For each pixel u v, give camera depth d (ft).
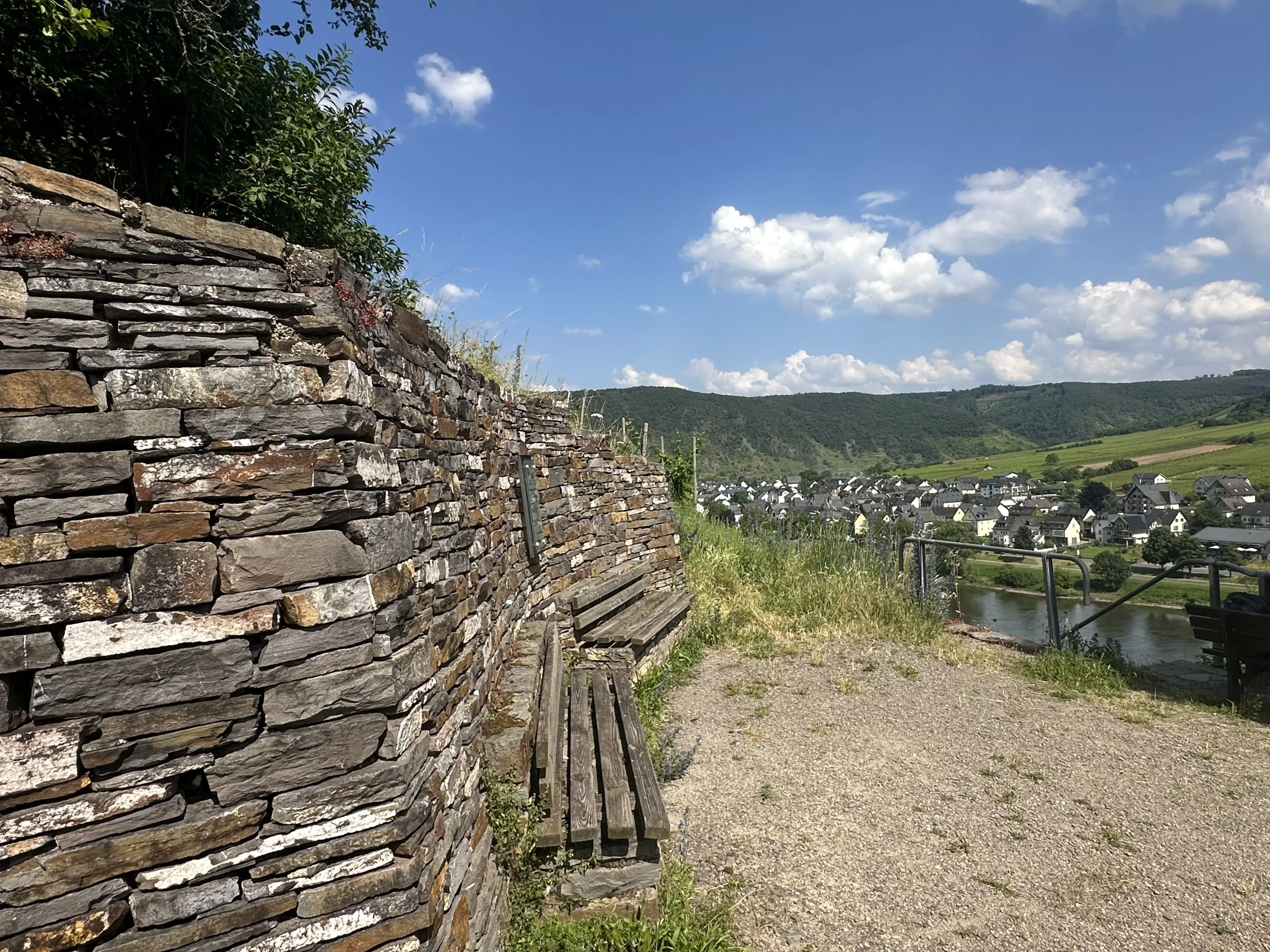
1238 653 17.47
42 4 8.00
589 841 9.05
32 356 4.95
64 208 5.10
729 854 11.01
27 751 4.72
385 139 13.47
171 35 9.85
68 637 4.85
